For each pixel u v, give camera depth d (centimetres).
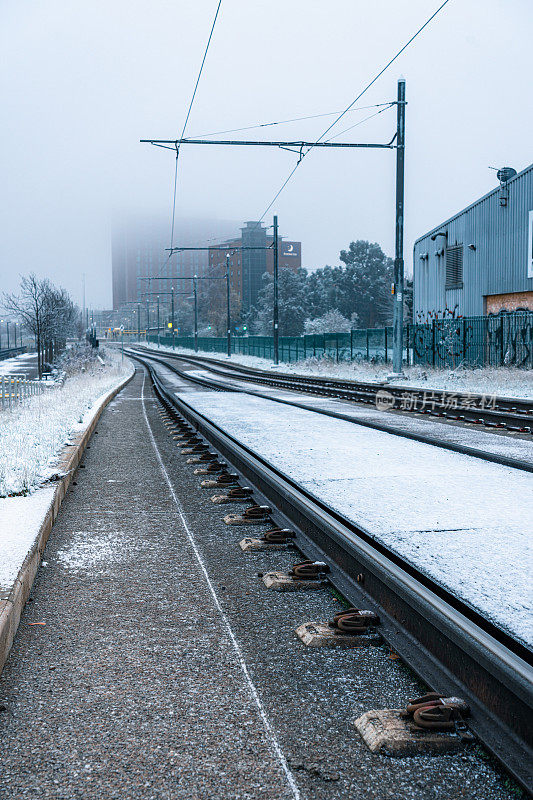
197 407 1789
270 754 277
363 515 582
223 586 483
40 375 4522
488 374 2512
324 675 347
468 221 3378
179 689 333
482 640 313
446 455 933
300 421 1400
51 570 520
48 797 251
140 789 255
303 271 13112
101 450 1155
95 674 349
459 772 264
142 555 558
